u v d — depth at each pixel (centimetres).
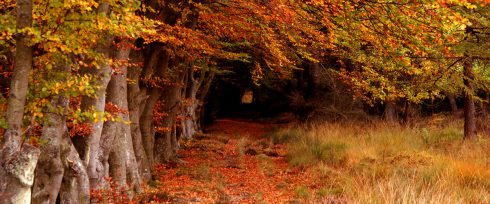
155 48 1136
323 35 1170
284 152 1797
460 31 916
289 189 1094
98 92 689
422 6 770
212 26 1310
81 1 499
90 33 556
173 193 1011
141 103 1191
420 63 1319
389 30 898
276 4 923
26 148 470
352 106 2525
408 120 2084
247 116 3791
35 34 459
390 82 1504
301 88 3036
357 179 1057
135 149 1083
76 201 639
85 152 700
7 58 633
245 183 1172
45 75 558
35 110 539
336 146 1537
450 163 1128
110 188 789
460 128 1900
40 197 560
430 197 823
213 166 1450
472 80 1362
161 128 1367
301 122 2686
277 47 1322
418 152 1323
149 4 985
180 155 1655
